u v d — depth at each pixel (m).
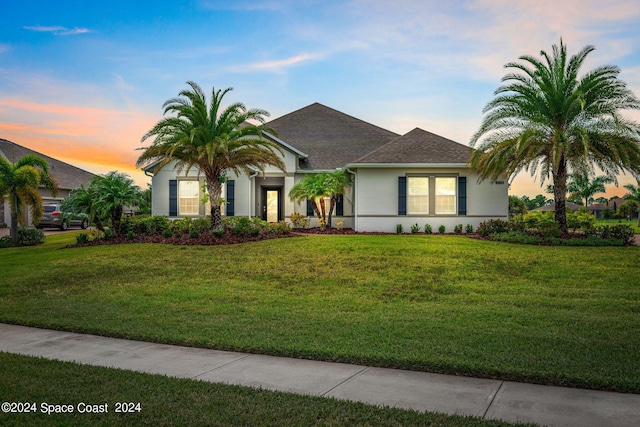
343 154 28.20
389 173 23.55
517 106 19.70
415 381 5.77
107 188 20.28
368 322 8.61
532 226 20.36
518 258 14.84
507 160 20.27
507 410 4.85
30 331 8.38
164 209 25.06
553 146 18.00
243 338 7.55
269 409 4.85
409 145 24.47
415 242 17.86
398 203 23.48
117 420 4.62
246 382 5.73
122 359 6.69
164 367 6.31
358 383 5.69
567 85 18.94
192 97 19.52
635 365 6.11
